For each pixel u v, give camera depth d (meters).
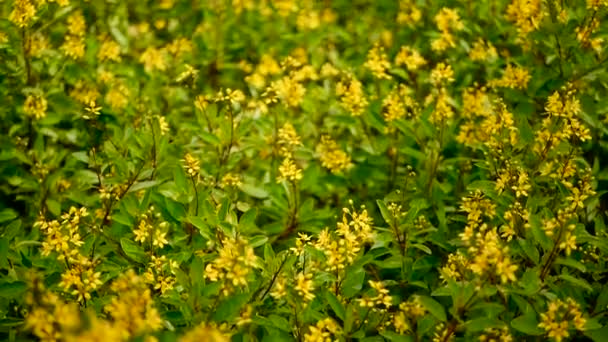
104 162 1.11
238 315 0.92
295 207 1.07
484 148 1.09
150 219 0.99
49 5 1.21
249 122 1.09
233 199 1.08
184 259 0.97
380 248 1.03
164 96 1.26
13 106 1.14
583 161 1.04
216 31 1.40
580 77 1.09
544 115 1.13
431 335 0.94
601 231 0.99
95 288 0.92
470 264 0.90
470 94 1.15
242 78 1.39
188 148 1.13
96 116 1.13
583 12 1.09
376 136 1.23
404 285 1.01
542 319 0.90
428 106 1.10
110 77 1.22
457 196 1.11
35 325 0.86
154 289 0.95
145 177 1.06
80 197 1.08
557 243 0.92
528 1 1.09
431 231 1.03
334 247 0.93
